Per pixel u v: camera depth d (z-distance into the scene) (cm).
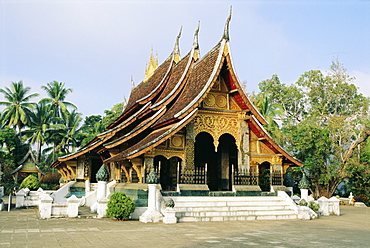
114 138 2059
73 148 5250
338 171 2948
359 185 3159
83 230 1064
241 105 1688
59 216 1408
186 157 1523
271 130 3281
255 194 1611
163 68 2405
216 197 1509
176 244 841
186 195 1461
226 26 1638
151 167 1434
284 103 4759
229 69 1616
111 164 2142
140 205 1380
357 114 4019
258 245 849
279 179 1717
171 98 1825
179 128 1468
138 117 1956
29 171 4156
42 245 813
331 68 4512
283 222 1387
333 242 930
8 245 812
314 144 2917
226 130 1656
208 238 938
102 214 1420
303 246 852
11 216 1489
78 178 2269
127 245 823
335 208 1872
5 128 4766
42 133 5197
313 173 3006
